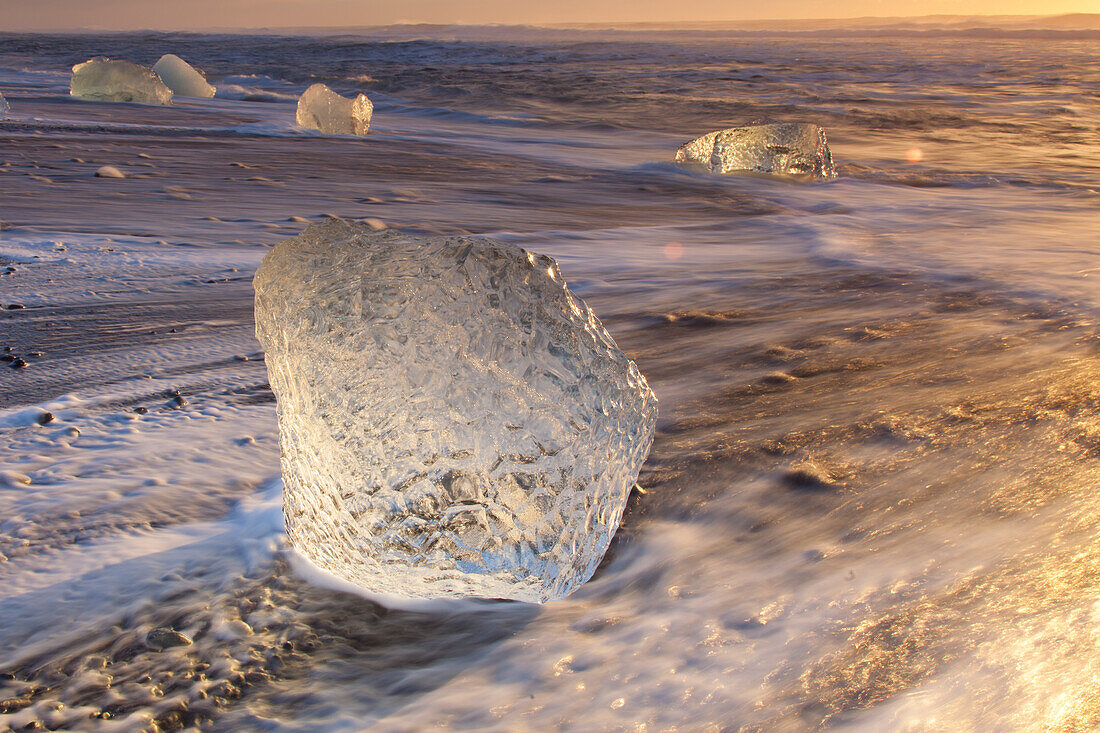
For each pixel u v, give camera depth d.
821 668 1.48
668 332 3.79
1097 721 1.31
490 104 19.84
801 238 6.16
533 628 1.68
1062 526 1.90
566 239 6.09
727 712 1.40
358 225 1.85
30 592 1.78
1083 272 4.57
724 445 2.49
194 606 1.75
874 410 2.70
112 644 1.63
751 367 3.27
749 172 10.23
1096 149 13.38
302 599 1.79
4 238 5.11
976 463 2.26
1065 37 164.25
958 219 7.12
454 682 1.53
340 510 1.64
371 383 1.57
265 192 7.54
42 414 2.68
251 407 2.81
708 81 28.27
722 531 2.01
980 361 3.17
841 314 3.97
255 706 1.48
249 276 4.60
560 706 1.45
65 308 3.90
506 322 1.58
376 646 1.66
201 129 12.62
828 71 35.62
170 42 69.19
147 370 3.16
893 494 2.13
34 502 2.13
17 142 9.64
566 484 1.65
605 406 1.68
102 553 1.92
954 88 26.23
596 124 16.47
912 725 1.33
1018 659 1.46
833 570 1.80
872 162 11.81
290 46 58.03
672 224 6.96
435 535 1.60
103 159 8.85
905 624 1.58
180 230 5.73
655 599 1.75
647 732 1.37
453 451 1.56
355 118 13.24
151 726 1.43
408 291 1.59
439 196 7.94
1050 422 2.50
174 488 2.23
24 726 1.42
